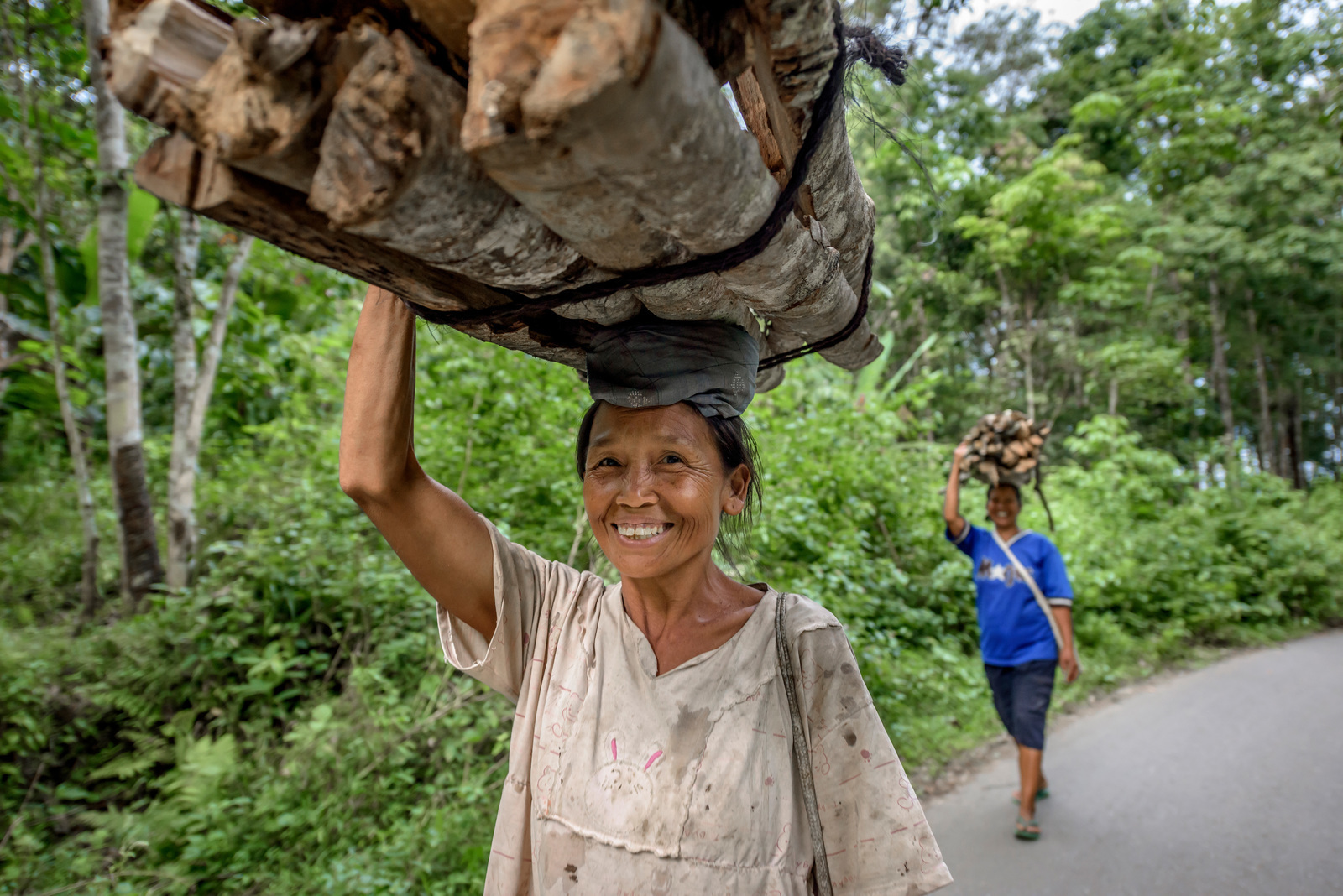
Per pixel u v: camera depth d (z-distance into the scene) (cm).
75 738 384
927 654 538
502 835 125
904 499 650
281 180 64
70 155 605
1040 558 391
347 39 57
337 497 472
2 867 303
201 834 321
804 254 95
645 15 48
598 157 55
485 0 53
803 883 116
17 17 494
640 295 102
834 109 86
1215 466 1187
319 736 348
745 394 122
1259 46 1664
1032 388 1720
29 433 782
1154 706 537
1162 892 313
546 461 439
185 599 438
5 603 535
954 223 1491
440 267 79
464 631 135
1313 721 495
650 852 110
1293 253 1455
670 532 118
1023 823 355
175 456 509
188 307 528
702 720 116
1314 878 320
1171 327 1777
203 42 63
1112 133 1889
